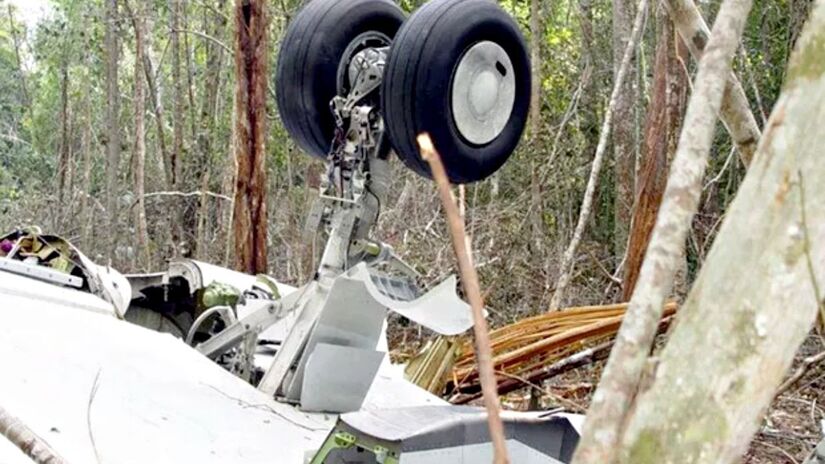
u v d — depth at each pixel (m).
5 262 3.99
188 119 18.14
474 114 3.40
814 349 5.95
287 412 3.30
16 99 21.30
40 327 3.32
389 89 3.31
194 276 4.62
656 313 0.73
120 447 2.60
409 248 9.53
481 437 2.57
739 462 0.70
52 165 19.84
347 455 2.63
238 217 7.88
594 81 14.16
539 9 13.30
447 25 3.28
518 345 5.84
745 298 0.70
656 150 8.45
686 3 1.55
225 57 16.88
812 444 5.25
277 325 4.35
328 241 3.62
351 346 3.45
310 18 3.78
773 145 0.72
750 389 0.69
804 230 0.70
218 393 3.27
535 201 10.96
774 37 11.76
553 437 2.72
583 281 10.42
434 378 5.01
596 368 6.72
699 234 9.53
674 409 0.69
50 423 2.60
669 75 8.73
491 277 9.68
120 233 14.71
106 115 16.92
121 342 3.46
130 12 15.41
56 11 18.64
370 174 3.59
